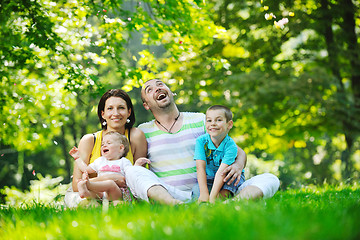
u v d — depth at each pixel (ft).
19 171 53.36
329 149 62.54
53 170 69.46
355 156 57.52
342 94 43.88
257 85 44.62
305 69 47.73
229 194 14.14
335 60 44.11
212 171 15.19
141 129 17.21
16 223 10.65
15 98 30.35
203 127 16.60
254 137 52.13
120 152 15.84
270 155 69.26
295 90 42.60
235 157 14.75
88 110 55.83
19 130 36.60
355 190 20.01
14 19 25.16
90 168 15.79
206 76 48.21
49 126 39.73
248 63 47.78
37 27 24.18
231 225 7.61
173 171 16.05
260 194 13.14
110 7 27.96
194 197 15.23
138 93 67.36
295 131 46.42
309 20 43.24
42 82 31.17
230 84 44.78
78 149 16.53
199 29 29.17
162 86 16.93
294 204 11.04
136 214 10.05
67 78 24.11
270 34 45.52
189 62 47.93
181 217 9.07
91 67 26.11
